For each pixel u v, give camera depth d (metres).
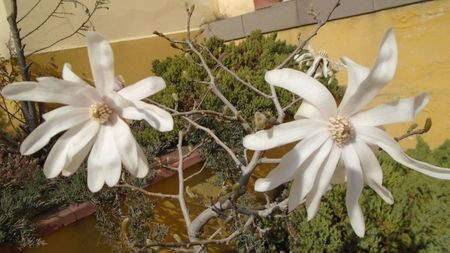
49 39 3.16
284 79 0.92
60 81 0.93
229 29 4.53
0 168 2.26
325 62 2.22
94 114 0.94
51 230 1.94
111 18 3.65
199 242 1.28
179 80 3.11
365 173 0.95
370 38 3.46
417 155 2.73
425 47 3.16
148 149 2.49
